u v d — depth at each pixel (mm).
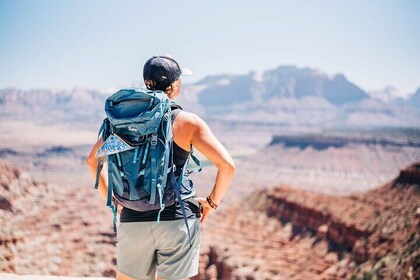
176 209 3881
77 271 58969
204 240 70250
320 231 65750
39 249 63500
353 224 58625
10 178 95250
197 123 3846
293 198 85188
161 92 3814
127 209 3945
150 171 3715
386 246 48781
